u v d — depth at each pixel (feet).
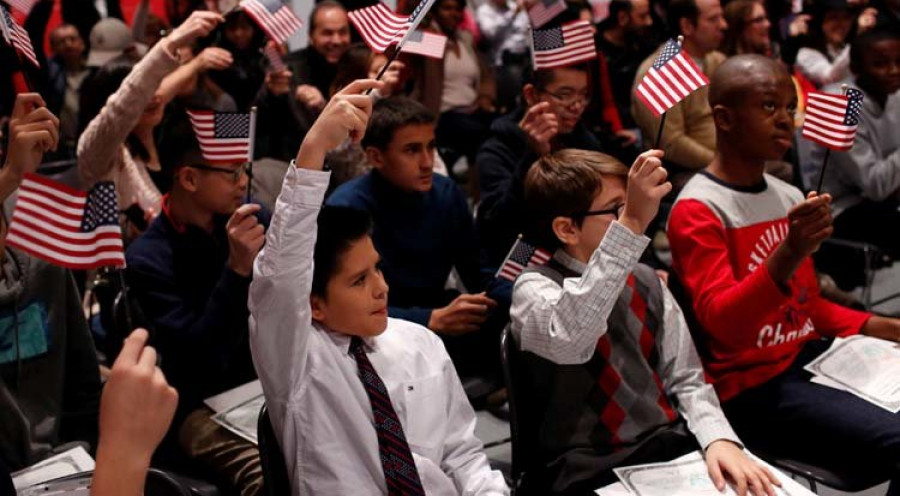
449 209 10.88
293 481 6.60
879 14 20.44
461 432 7.14
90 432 8.50
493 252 11.17
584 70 11.94
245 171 9.06
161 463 8.56
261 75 17.84
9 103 15.02
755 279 7.90
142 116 12.17
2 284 7.74
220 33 17.94
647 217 6.92
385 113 10.26
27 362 7.89
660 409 7.80
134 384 3.90
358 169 12.62
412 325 7.32
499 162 12.40
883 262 16.42
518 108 12.66
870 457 7.88
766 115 8.57
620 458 7.49
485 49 25.41
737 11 18.16
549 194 7.82
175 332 8.64
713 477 7.17
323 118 6.16
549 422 7.71
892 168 13.10
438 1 20.31
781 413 8.39
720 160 8.97
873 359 8.58
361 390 6.64
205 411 8.63
